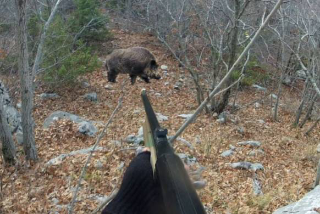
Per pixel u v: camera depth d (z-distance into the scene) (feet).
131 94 55.36
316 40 41.34
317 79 42.34
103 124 41.86
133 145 32.99
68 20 62.49
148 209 4.80
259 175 32.30
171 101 54.24
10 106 37.91
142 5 70.13
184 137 39.37
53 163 29.73
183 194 3.14
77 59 51.24
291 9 43.34
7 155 29.94
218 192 27.73
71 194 25.34
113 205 5.06
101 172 27.99
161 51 70.08
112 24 80.53
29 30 47.14
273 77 61.77
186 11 53.21
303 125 50.85
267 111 54.75
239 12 41.22
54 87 52.95
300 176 33.40
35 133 37.68
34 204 24.17
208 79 51.19
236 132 44.16
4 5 42.80
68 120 39.86
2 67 42.45
